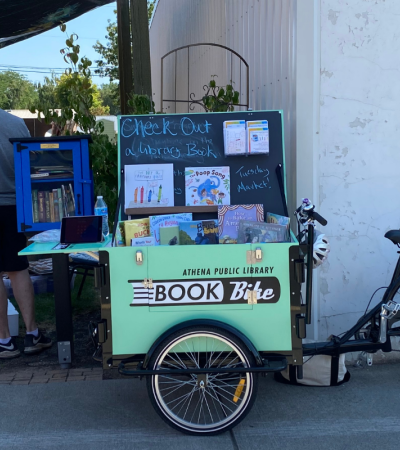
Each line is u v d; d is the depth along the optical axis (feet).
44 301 16.78
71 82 15.74
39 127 41.83
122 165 11.27
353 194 11.95
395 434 9.15
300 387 10.96
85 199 11.72
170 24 33.71
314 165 11.82
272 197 11.14
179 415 9.78
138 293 8.82
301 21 11.60
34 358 12.67
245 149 11.00
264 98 15.25
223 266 8.77
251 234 9.70
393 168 11.94
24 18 22.63
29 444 8.93
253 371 8.69
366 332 10.64
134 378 11.47
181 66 30.25
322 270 12.07
